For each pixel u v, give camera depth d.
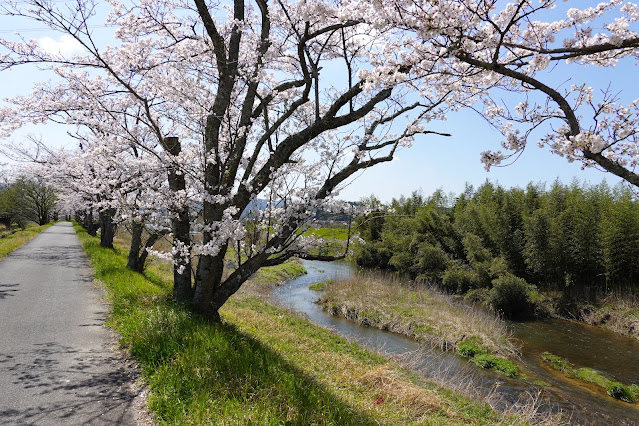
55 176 14.23
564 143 3.15
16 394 4.01
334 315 15.37
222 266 6.60
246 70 6.79
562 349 12.72
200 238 7.36
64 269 12.98
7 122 6.60
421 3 3.17
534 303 17.64
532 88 3.68
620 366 11.27
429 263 23.67
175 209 6.72
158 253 6.73
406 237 27.48
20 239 23.08
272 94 6.49
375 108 6.66
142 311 6.59
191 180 6.73
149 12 6.12
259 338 7.07
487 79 4.18
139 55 6.55
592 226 18.47
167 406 3.76
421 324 13.57
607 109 3.43
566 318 17.06
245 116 6.21
